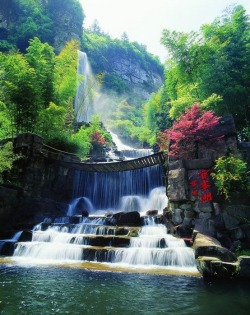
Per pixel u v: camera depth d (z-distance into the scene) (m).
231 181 10.88
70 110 25.75
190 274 7.68
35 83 18.38
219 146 12.29
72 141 20.42
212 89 16.50
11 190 15.16
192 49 17.69
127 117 70.94
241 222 10.39
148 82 108.56
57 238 11.47
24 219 15.41
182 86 19.12
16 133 18.58
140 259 9.17
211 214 11.12
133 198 19.53
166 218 12.63
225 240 10.28
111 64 99.50
